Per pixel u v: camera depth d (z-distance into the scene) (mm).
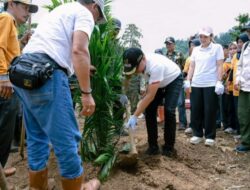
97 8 2848
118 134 4078
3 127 3342
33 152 2840
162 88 4371
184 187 3684
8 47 3242
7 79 3174
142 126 6691
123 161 3871
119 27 4590
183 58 7074
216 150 5211
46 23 2637
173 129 4441
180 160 4520
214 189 3779
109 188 3518
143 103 3973
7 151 3471
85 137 3932
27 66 2441
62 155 2572
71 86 3764
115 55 3936
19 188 3488
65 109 2529
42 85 2457
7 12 3447
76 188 2688
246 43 5168
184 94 6504
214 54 5262
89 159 3977
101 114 3871
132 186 3592
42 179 2879
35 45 2570
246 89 5078
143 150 4504
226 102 6523
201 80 5328
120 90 4086
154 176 3785
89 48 3725
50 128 2535
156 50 7297
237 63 5480
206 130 5402
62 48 2557
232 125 6484
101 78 3754
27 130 2840
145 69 3969
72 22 2594
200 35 5355
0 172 2250
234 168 4574
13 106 3336
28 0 3482
